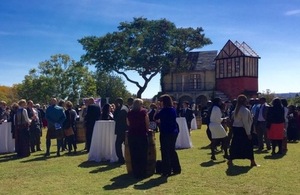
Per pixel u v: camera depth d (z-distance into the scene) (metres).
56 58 65.50
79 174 9.63
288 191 7.45
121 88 75.12
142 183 8.41
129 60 53.53
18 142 13.47
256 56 52.78
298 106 18.97
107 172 9.89
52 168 10.64
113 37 54.38
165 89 58.09
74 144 14.18
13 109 15.01
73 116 14.20
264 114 13.70
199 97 55.69
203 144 16.91
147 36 53.94
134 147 9.03
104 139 11.95
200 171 9.72
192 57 57.56
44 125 24.33
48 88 64.38
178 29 55.75
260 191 7.47
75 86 65.88
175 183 8.35
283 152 13.34
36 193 7.64
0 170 10.46
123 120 11.15
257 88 52.66
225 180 8.54
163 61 53.09
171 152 9.35
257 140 14.66
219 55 53.88
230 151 10.40
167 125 9.20
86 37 55.84
